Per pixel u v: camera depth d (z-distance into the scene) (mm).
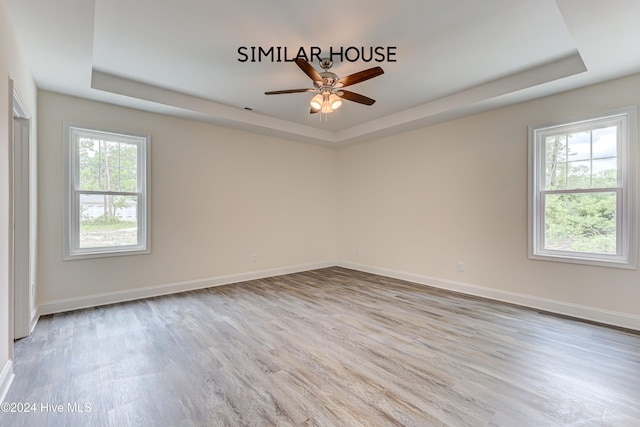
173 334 2838
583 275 3287
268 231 5324
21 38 2354
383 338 2754
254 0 2166
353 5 2225
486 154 4074
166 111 4016
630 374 2152
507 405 1818
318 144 5926
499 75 3389
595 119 3197
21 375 2123
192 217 4461
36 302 3219
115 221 3891
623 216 3080
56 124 3424
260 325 3062
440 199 4586
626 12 2031
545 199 3627
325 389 1979
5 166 1987
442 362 2326
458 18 2379
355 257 5938
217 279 4699
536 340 2715
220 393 1933
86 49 2529
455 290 4391
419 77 3432
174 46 2771
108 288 3768
